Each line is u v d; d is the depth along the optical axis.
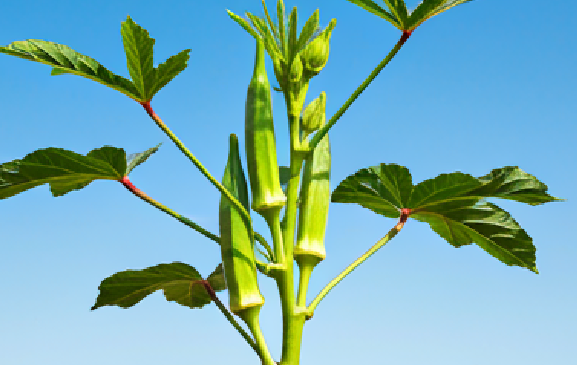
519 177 0.98
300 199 1.01
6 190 0.99
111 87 0.95
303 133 1.00
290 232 0.98
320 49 0.98
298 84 0.98
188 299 1.09
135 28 0.92
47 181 0.99
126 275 1.03
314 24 0.96
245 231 0.98
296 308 0.98
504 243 1.03
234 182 1.00
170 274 1.04
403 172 0.98
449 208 1.02
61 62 0.94
